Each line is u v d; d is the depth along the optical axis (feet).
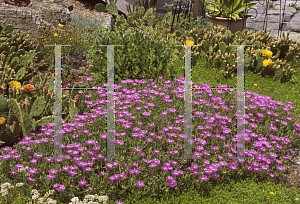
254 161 11.64
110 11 29.73
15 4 27.35
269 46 22.79
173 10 31.63
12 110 12.66
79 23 28.25
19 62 17.95
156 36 19.20
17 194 9.70
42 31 23.95
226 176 11.35
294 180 11.78
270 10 35.88
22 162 10.60
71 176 10.15
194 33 23.56
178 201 10.11
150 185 10.38
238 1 25.61
